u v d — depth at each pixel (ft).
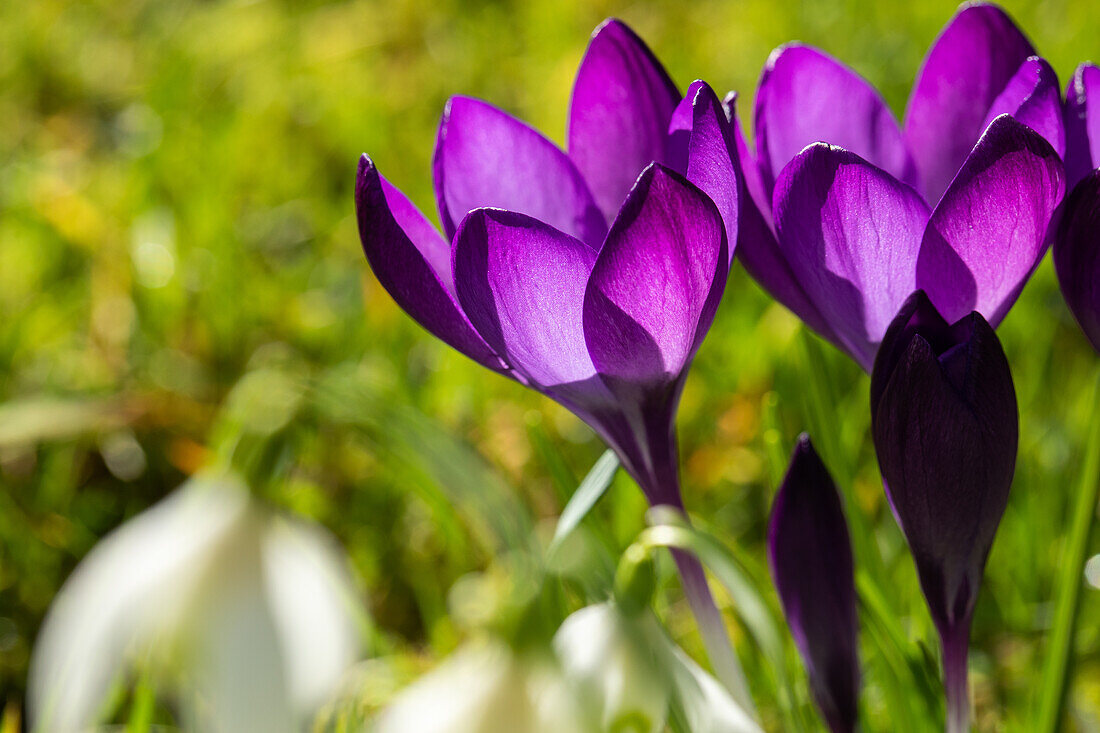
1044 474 1.66
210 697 1.03
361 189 1.01
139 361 2.07
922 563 1.04
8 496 1.74
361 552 1.67
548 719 0.97
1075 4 3.11
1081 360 1.96
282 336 2.14
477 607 0.98
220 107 3.07
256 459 1.04
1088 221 1.02
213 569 1.03
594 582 1.05
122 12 3.94
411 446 1.05
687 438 1.87
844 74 1.09
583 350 1.02
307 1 4.00
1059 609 1.16
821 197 1.02
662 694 1.00
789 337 1.84
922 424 1.01
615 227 0.98
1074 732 1.33
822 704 1.08
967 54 1.10
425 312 1.02
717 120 1.00
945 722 1.17
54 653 1.04
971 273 1.02
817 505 1.05
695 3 3.64
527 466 1.75
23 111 3.29
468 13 3.76
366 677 1.15
